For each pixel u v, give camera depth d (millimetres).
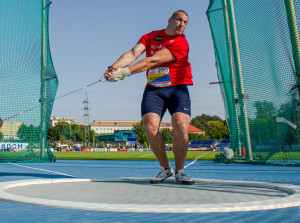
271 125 7129
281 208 2020
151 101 3648
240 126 8508
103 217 1747
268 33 6379
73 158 14375
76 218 1727
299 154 7504
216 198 2457
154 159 13547
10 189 3080
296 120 6516
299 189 2703
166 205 1999
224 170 6387
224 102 10125
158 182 3740
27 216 1787
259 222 1610
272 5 6191
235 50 8289
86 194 2719
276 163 7598
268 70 6598
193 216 1765
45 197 2537
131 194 2717
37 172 6059
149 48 3752
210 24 9438
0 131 8836
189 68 3791
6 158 9562
